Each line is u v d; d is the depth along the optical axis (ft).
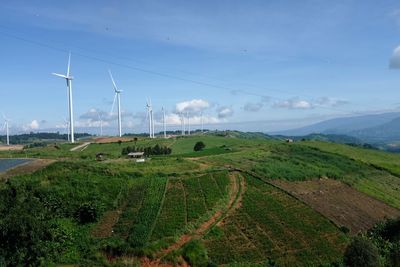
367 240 241.14
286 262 235.61
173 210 266.36
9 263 200.64
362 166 515.91
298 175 389.19
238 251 237.45
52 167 304.71
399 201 417.49
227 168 361.71
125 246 223.10
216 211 275.18
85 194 272.92
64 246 228.02
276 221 277.64
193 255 223.71
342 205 350.02
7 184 267.18
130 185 295.48
